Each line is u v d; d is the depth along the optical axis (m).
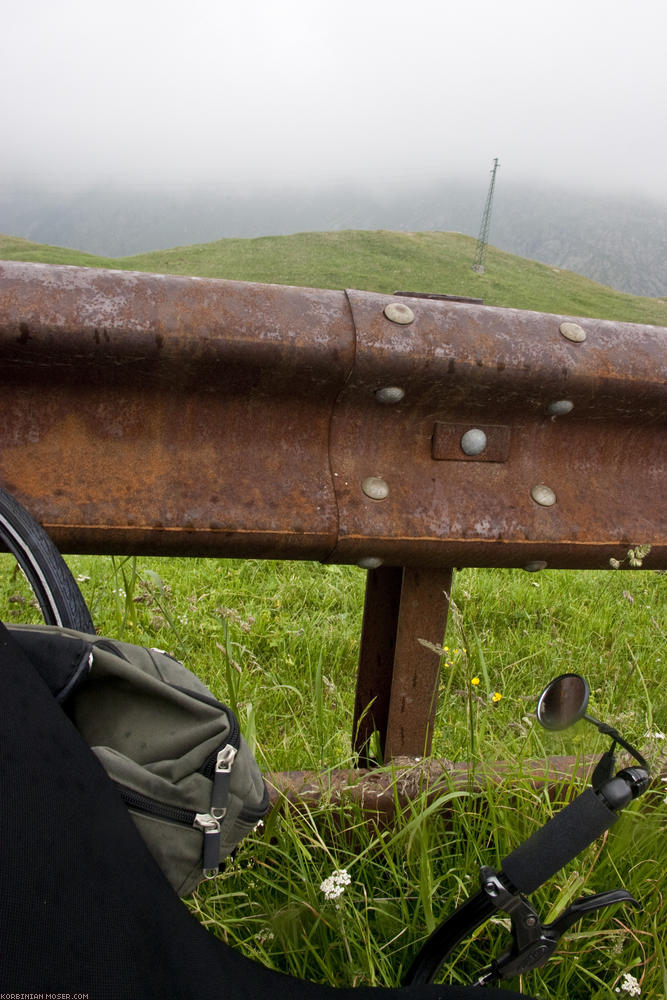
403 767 1.80
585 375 1.64
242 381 1.48
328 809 1.63
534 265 91.12
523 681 3.07
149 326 1.36
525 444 1.75
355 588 4.12
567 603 4.07
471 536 1.66
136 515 1.44
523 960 1.14
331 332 1.48
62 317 1.31
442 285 71.56
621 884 1.59
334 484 1.60
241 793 1.01
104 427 1.45
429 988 1.01
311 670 2.94
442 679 2.90
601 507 1.79
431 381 1.57
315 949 1.43
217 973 0.80
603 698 2.76
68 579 1.20
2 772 0.73
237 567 4.40
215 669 2.62
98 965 0.68
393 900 1.56
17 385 1.39
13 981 0.64
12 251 72.62
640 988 1.40
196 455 1.51
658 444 1.85
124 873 0.76
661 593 4.50
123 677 0.97
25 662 0.83
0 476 1.38
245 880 1.54
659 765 1.49
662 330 1.77
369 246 82.50
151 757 0.98
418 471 1.67
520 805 1.70
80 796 0.77
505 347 1.59
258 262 72.50
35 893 0.68
